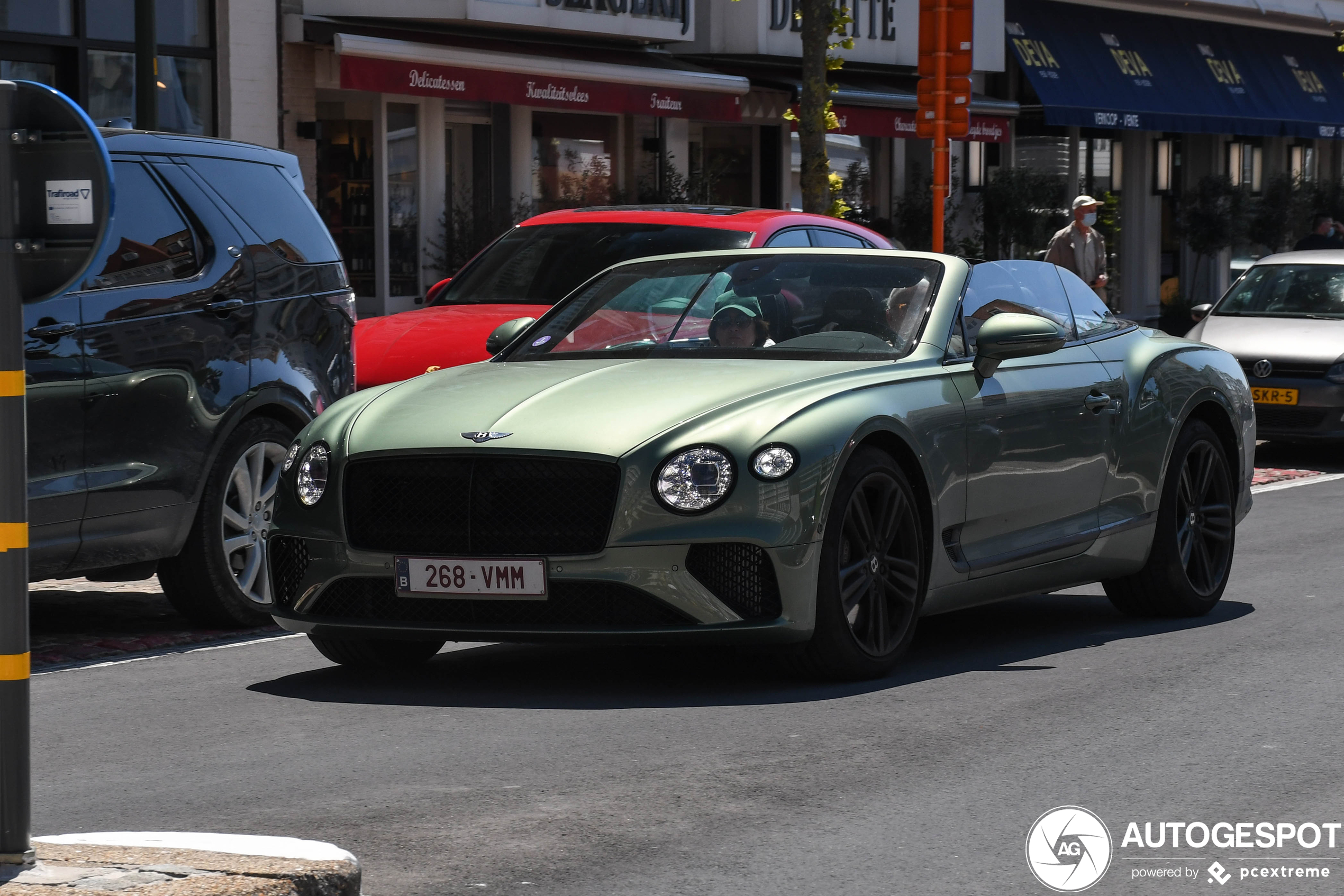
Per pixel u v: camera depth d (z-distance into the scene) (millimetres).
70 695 6957
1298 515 12906
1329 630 8266
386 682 7141
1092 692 6832
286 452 8781
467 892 4453
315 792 5418
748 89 23453
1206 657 7582
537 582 6551
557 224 12234
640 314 8016
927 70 15664
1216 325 17281
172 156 8523
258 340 8633
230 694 6934
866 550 6957
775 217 11953
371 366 10781
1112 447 8336
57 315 7645
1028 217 29953
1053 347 7625
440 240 22250
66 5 17828
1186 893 4520
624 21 22375
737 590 6605
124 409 7891
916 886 4520
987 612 9016
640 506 6500
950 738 6074
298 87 19984
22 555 4113
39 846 4262
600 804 5250
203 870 4035
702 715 6441
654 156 25297
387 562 6727
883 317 7723
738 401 6832
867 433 6914
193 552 8359
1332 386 16156
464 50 19938
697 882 4535
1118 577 8516
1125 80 32094
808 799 5309
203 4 19062
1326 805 5281
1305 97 37281
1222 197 35531
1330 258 17953
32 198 4094
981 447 7527
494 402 6977
